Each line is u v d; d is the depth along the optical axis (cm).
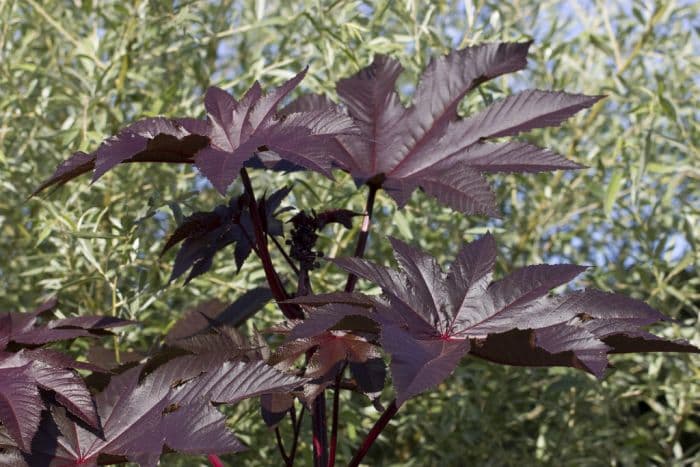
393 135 133
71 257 214
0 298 243
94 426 101
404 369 85
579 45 270
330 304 102
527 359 97
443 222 243
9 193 246
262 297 153
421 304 107
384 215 242
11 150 229
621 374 246
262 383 103
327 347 114
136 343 239
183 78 251
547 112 124
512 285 109
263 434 229
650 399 248
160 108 209
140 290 188
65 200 220
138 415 105
